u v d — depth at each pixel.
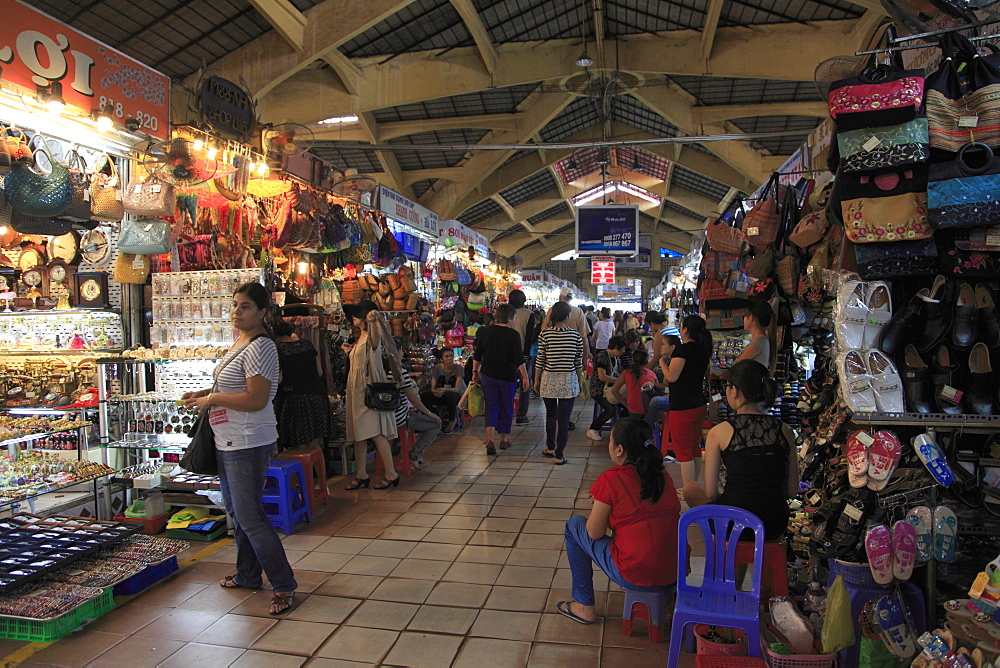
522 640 2.72
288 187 5.01
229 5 7.26
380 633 2.80
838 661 2.35
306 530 4.14
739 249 4.91
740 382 2.65
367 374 4.99
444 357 7.72
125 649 2.69
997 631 2.01
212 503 4.07
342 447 5.58
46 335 4.58
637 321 14.27
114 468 4.30
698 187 18.12
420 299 8.35
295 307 5.26
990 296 2.44
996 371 2.36
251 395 2.98
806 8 8.48
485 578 3.35
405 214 7.96
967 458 2.41
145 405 4.37
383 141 12.61
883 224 2.37
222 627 2.87
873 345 2.51
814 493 2.87
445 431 7.50
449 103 11.75
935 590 2.39
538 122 12.14
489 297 12.08
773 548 2.58
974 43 2.66
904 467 2.44
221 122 4.53
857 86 2.34
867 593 2.36
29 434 3.94
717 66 9.55
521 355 6.29
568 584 3.26
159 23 7.14
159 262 4.52
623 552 2.65
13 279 4.99
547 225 25.19
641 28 9.74
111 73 3.86
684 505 4.21
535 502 4.68
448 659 2.58
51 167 3.61
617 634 2.76
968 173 2.25
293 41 7.82
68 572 3.07
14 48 3.30
